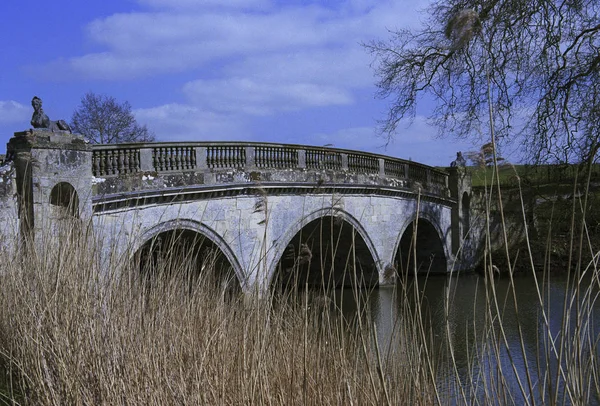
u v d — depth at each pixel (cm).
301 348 591
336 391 543
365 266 2514
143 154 1567
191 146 1702
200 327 624
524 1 1705
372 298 1900
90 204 1383
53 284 733
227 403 529
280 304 661
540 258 2356
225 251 1800
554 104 1773
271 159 2000
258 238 1916
